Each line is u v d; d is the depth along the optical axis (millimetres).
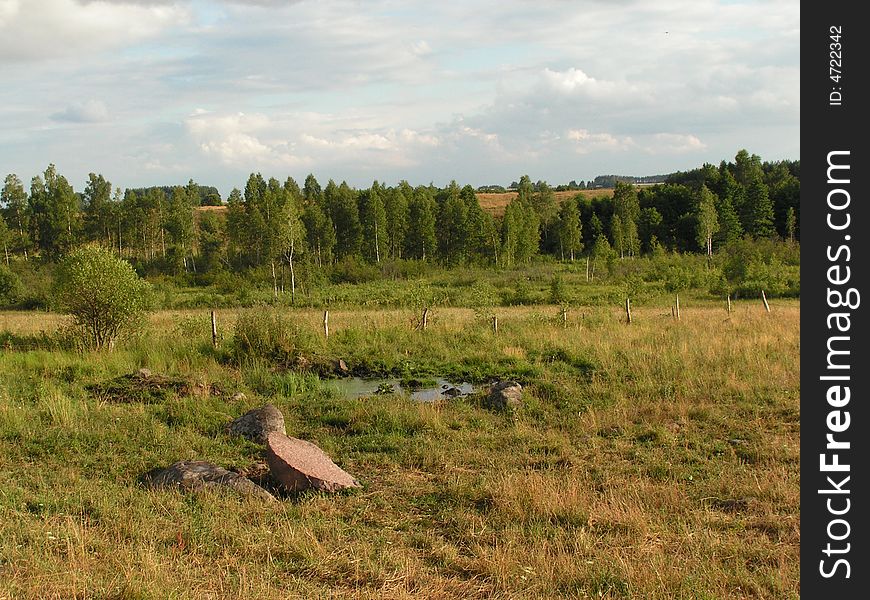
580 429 11469
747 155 102562
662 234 87562
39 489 8453
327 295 46094
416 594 5953
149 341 19344
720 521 7578
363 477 9359
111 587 5742
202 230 89062
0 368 15883
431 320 23719
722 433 11164
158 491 8406
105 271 19109
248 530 7234
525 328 22156
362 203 83188
